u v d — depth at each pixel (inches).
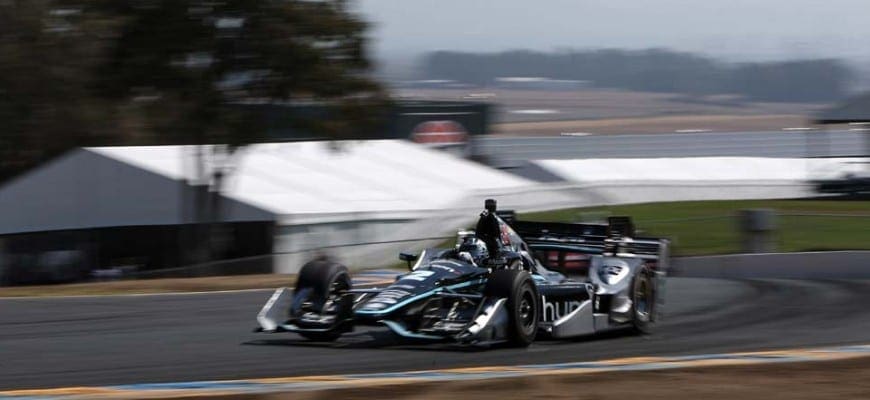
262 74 1962.4
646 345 852.0
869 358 708.0
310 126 2036.2
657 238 995.3
